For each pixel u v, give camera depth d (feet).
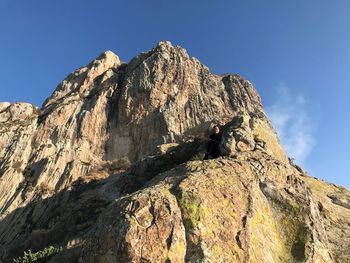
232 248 58.34
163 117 250.98
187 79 283.18
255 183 74.54
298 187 80.28
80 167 227.20
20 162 236.84
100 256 54.80
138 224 55.26
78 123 267.59
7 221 193.06
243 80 303.68
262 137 113.29
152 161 159.94
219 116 257.34
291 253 66.23
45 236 155.12
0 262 153.69
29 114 297.12
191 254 55.47
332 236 84.53
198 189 63.46
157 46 310.86
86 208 160.35
